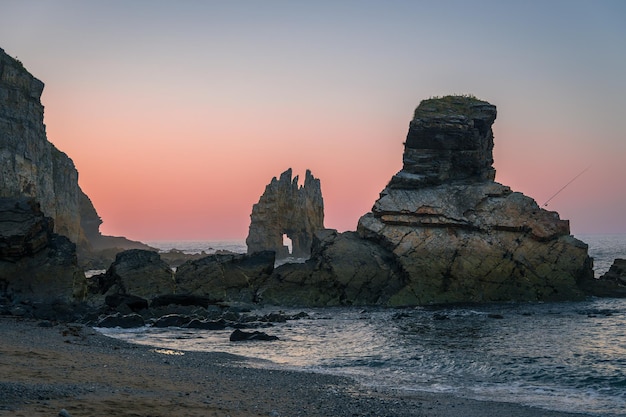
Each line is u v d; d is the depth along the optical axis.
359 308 74.88
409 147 94.88
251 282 82.31
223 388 27.61
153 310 64.38
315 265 83.25
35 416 17.44
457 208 86.31
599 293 80.94
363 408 25.78
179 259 190.38
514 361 39.12
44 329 46.28
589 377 34.38
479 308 72.12
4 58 128.62
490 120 96.12
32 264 66.69
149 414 19.72
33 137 133.38
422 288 78.62
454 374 35.72
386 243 84.88
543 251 81.88
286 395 27.44
